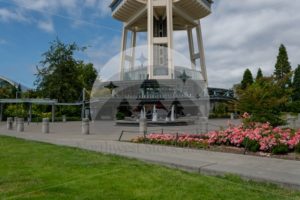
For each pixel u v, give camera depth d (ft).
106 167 26.25
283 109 57.82
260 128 40.78
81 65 186.60
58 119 152.25
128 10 192.85
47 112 166.61
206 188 19.86
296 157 32.63
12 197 17.60
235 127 45.50
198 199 17.66
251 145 36.99
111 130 68.85
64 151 36.11
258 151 36.52
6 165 27.14
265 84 51.39
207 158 31.30
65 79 175.01
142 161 29.73
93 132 67.77
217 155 33.47
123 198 17.71
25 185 20.26
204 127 61.05
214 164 27.84
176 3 183.83
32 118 149.79
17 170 25.02
